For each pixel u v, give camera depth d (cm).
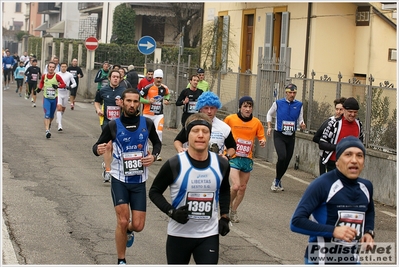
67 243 775
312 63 1975
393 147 1134
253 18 2336
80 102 3108
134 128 696
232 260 735
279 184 1188
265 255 762
